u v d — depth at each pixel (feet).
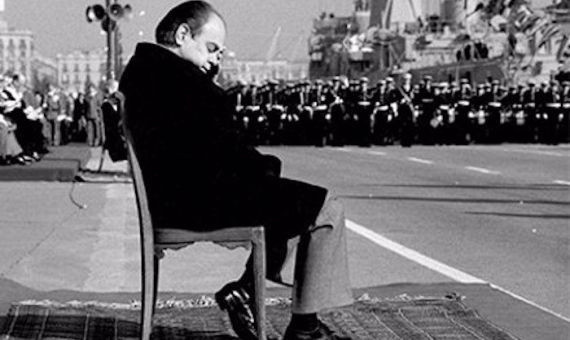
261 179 21.53
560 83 148.25
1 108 79.10
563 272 35.22
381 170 89.35
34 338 23.49
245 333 23.36
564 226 48.32
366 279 33.35
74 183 72.02
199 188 21.36
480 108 148.66
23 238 42.73
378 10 351.25
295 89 159.43
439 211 54.85
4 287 31.09
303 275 21.63
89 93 138.51
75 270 34.99
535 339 24.35
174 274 34.53
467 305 28.07
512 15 210.79
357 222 49.78
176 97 21.35
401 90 148.05
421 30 305.73
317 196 21.50
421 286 31.19
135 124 21.35
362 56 340.59
